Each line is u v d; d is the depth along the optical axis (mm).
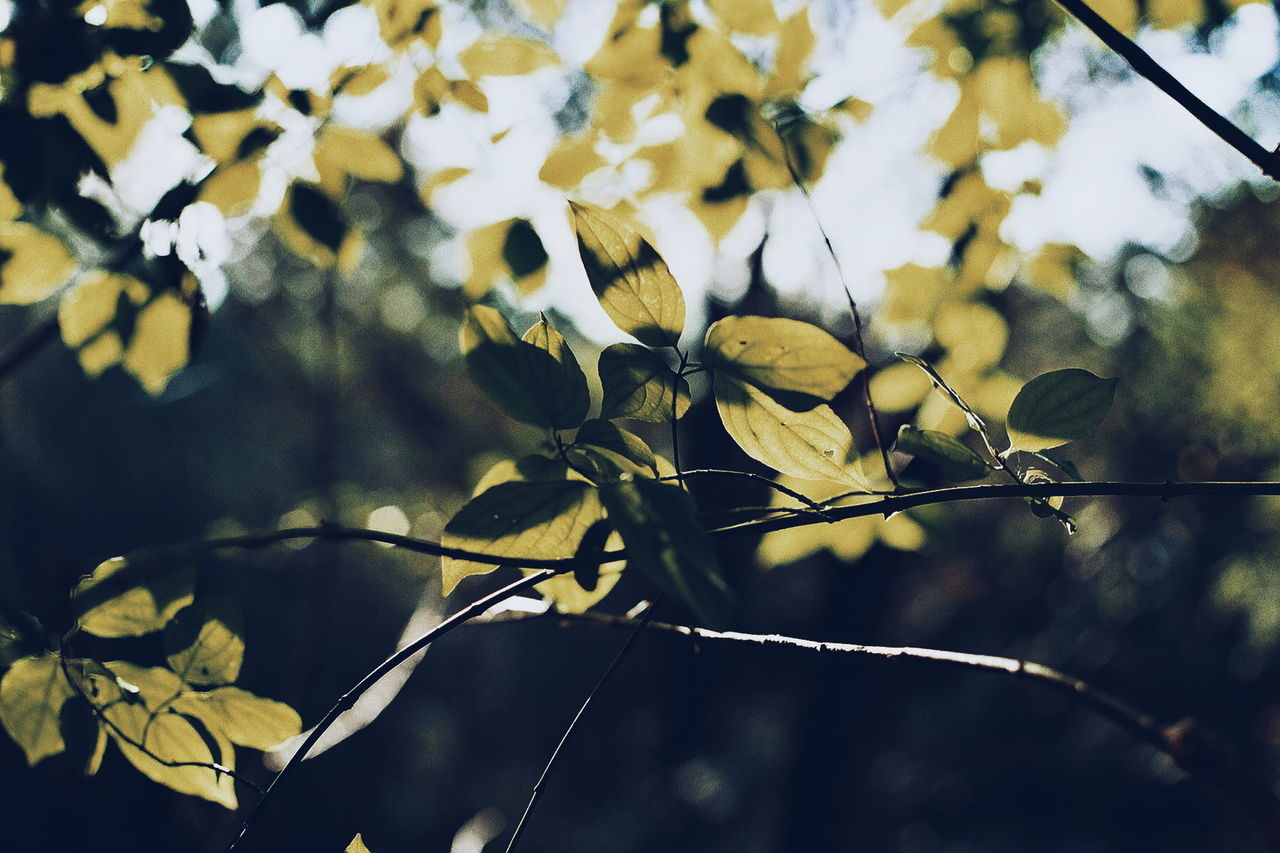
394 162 909
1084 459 5195
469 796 5156
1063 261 1203
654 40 950
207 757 707
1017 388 953
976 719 5883
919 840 5305
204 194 837
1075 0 711
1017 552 5973
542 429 649
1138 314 4062
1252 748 4754
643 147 1007
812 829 3553
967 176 1120
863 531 913
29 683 688
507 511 639
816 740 3582
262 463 5562
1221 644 5109
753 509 664
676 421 655
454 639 5551
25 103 811
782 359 646
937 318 1102
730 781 4863
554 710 5934
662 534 594
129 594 691
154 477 5113
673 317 654
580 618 786
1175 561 5293
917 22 1127
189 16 817
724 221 1014
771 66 1039
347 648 4773
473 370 644
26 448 4230
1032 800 5309
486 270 913
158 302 854
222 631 701
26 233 829
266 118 851
